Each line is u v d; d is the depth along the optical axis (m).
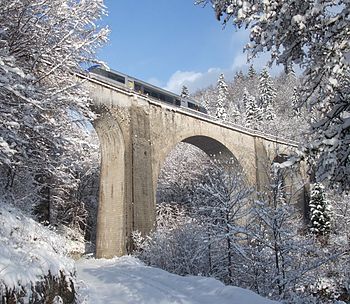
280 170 7.92
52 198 24.88
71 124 11.91
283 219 12.70
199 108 38.81
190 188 35.41
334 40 6.73
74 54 11.52
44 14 10.77
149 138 28.25
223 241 15.23
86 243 32.81
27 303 5.72
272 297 12.05
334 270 14.88
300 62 7.40
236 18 6.76
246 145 38.31
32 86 9.12
